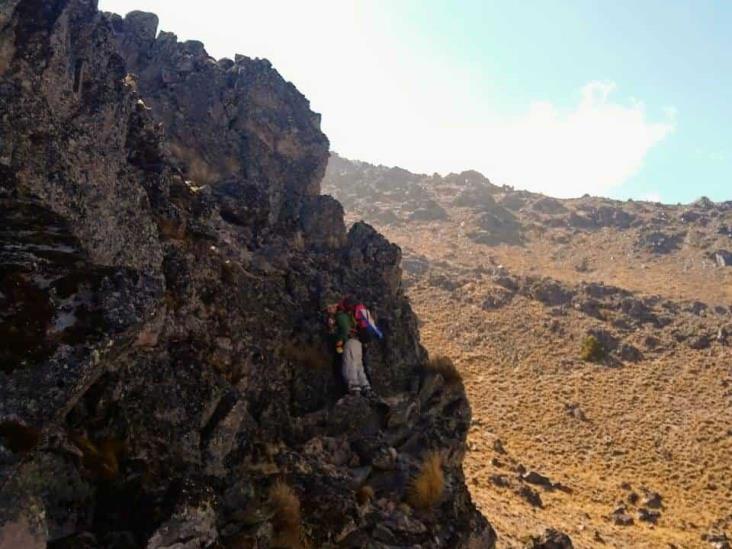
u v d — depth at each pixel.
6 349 5.35
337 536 9.02
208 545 6.74
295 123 19.91
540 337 59.31
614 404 47.03
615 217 103.06
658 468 37.78
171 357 8.70
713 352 57.12
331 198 18.47
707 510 32.78
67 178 5.93
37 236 5.95
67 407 5.66
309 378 12.72
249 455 9.23
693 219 101.94
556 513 28.67
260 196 15.87
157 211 10.23
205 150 17.91
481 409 44.06
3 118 5.48
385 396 13.56
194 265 10.32
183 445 8.03
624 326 62.34
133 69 19.25
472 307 64.94
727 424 44.22
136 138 11.08
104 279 6.17
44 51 7.71
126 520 6.65
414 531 10.04
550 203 110.44
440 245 89.62
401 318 15.85
